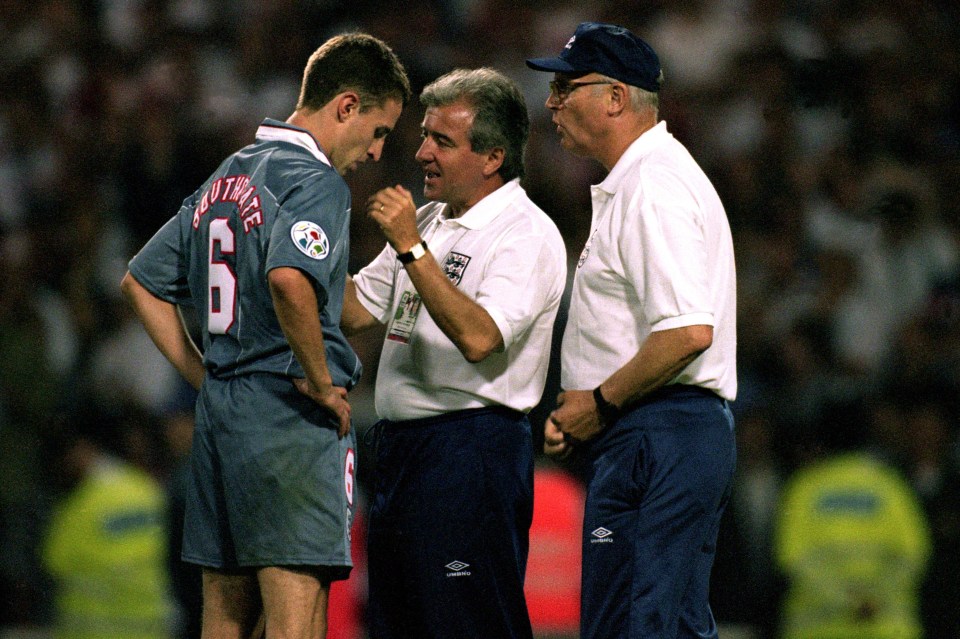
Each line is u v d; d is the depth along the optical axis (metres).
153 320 15.34
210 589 15.05
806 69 39.09
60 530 25.25
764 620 24.59
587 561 15.04
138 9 43.97
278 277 13.48
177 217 15.18
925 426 27.03
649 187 14.68
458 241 15.87
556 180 35.44
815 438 27.70
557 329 25.97
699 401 14.95
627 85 15.30
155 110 39.25
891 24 40.72
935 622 24.62
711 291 15.02
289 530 14.16
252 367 14.27
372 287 16.72
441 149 15.77
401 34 40.94
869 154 38.03
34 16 43.34
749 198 36.84
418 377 15.71
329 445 14.30
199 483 14.73
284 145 14.53
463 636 15.71
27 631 29.22
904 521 24.36
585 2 42.44
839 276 34.44
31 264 35.59
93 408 27.44
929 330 31.84
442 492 15.62
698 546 14.91
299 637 14.27
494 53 40.62
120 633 24.97
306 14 42.38
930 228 36.41
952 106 39.41
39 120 40.66
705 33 40.94
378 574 16.11
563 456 15.07
